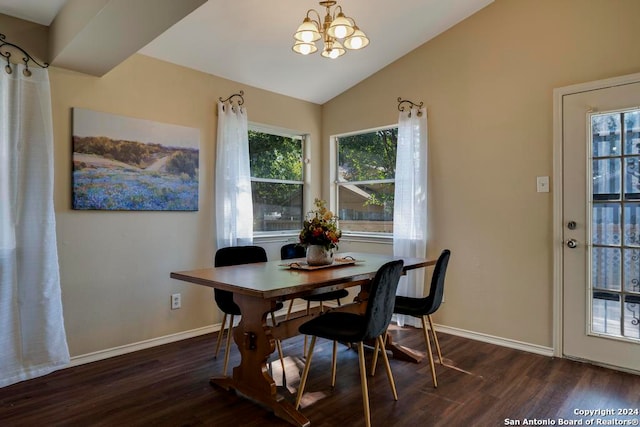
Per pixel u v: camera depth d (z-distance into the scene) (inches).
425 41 150.9
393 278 86.4
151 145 129.8
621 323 111.4
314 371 112.2
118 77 123.1
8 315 101.4
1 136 100.6
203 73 144.7
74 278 115.0
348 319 95.0
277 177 176.4
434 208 149.2
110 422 84.6
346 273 98.1
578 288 117.5
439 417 86.4
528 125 127.1
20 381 103.0
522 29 128.4
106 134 120.0
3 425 83.1
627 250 110.5
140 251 128.5
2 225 100.4
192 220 141.4
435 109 149.0
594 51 115.1
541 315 124.6
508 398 95.0
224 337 140.5
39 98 106.4
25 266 104.1
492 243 135.0
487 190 136.0
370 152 176.9
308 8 120.2
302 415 85.0
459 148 142.6
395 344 124.3
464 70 141.3
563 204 119.8
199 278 91.1
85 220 116.9
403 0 125.3
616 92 111.0
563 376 107.1
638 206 109.0
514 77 130.1
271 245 171.2
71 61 108.2
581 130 116.7
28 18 106.2
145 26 89.3
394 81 161.3
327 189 188.9
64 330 111.2
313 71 158.7
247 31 127.0
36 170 105.6
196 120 142.3
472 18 139.2
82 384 102.3
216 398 95.3
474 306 139.0
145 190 128.3
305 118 182.2
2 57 102.7
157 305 132.6
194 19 117.9
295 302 177.8
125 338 125.2
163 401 93.7
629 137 110.0
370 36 142.1
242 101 157.0
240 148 152.5
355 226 182.9
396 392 98.3
